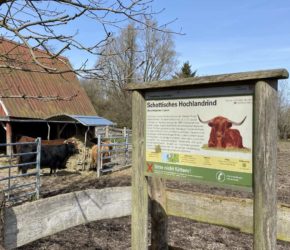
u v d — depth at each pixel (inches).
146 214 128.4
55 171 567.2
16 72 877.8
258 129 97.5
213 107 108.5
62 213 135.3
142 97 126.9
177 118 117.5
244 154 101.8
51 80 975.0
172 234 261.3
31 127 886.4
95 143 660.1
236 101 103.5
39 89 906.1
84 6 174.1
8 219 116.5
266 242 97.2
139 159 127.6
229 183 105.1
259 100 97.2
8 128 755.4
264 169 96.7
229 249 235.1
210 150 109.3
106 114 1787.6
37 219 126.0
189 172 114.5
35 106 842.8
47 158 542.0
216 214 135.6
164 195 148.3
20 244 120.0
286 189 442.6
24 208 121.8
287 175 570.3
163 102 121.3
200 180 111.7
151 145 124.9
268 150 96.7
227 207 133.2
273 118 97.1
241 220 130.1
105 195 151.3
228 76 101.5
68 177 538.6
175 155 118.1
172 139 119.0
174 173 118.4
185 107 115.4
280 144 1353.3
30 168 569.9
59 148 555.8
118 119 1752.0
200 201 139.7
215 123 108.0
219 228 276.8
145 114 126.7
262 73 95.5
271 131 97.0
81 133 686.5
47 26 179.9
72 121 683.4
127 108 1747.0
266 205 96.9
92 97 1841.8
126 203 158.2
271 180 97.2
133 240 130.9
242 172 102.3
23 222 121.3
